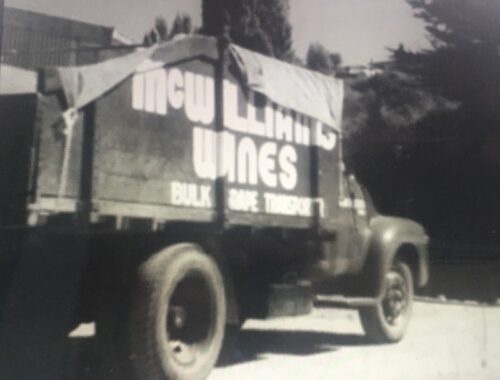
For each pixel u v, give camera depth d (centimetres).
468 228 848
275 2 919
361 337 677
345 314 854
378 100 781
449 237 843
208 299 439
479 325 686
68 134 382
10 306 416
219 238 474
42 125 371
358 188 646
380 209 812
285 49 920
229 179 483
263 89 514
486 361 539
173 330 423
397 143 799
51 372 430
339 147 611
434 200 836
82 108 389
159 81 438
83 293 423
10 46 741
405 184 817
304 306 551
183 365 415
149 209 423
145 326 393
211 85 478
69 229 383
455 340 625
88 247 417
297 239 552
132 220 410
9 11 746
